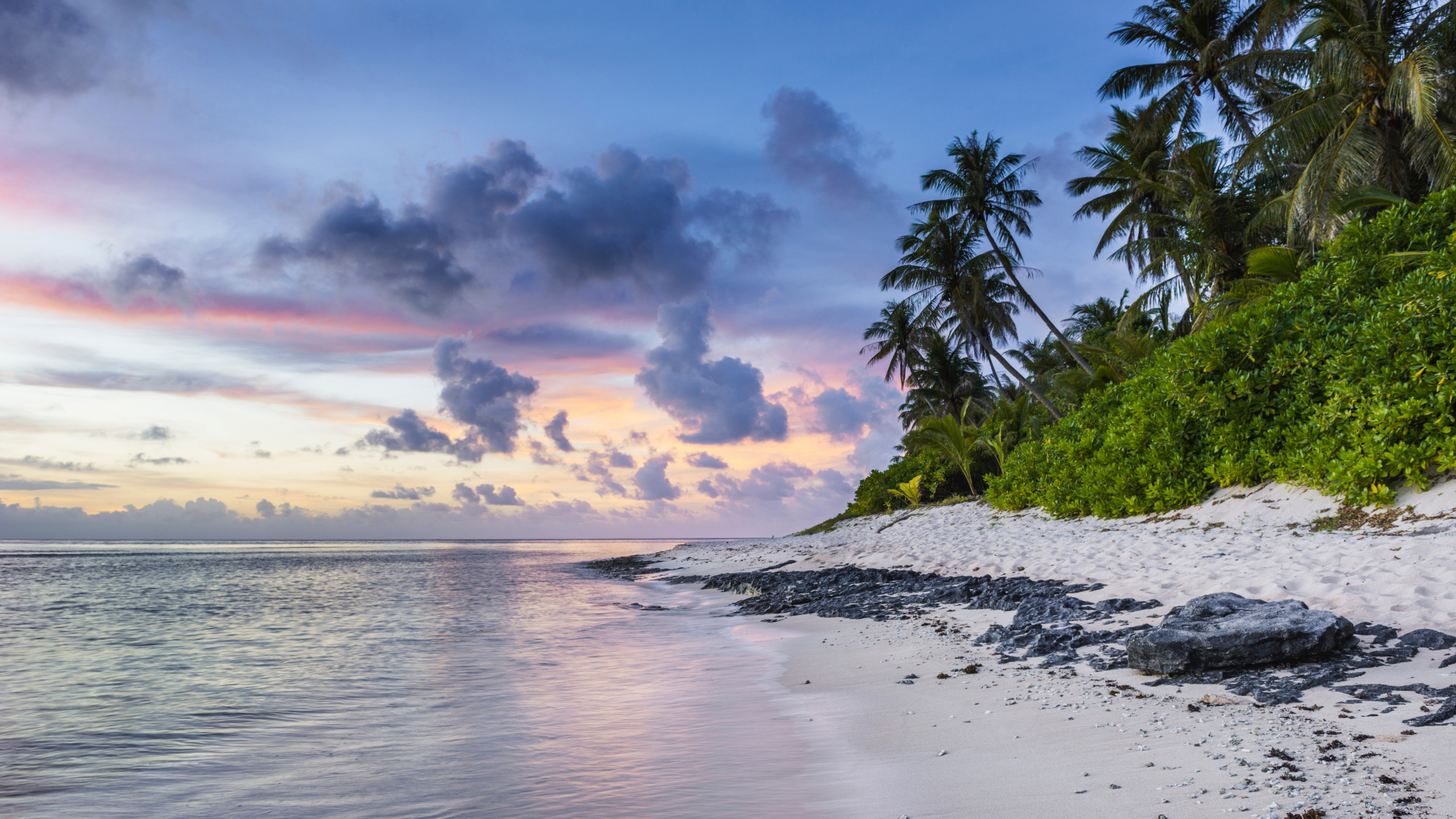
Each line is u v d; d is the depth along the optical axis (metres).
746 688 8.56
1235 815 3.66
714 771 5.46
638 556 58.31
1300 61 23.28
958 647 9.55
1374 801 3.64
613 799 4.98
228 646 13.45
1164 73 27.77
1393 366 11.67
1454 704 4.86
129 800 5.35
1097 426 21.00
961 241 34.28
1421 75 17.25
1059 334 30.88
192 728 7.52
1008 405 33.62
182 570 47.19
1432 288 11.34
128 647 13.52
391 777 5.69
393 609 20.02
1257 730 4.99
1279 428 14.11
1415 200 19.84
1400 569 8.41
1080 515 19.44
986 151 32.75
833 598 16.89
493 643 13.23
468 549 127.81
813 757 5.65
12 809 5.21
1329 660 6.30
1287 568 9.60
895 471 37.41
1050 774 4.66
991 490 25.58
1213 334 15.50
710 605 19.45
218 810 5.09
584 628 15.20
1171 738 5.05
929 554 20.22
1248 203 25.56
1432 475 11.12
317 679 10.05
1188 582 10.13
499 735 6.86
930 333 43.25
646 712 7.65
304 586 30.70
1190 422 16.14
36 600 24.55
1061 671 7.51
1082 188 32.03
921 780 4.84
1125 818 3.81
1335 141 19.73
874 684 8.05
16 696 9.23
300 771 5.95
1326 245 18.28
